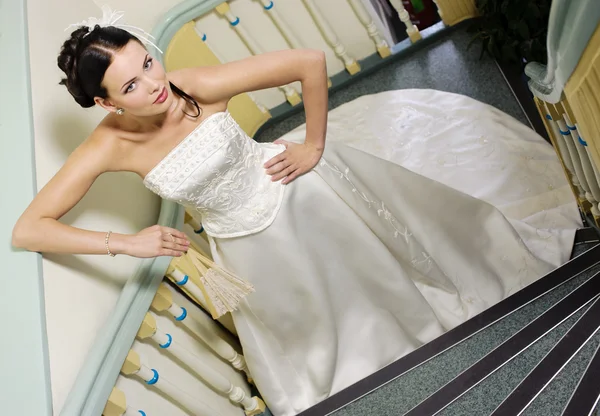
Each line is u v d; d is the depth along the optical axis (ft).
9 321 5.77
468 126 12.41
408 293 8.87
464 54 13.29
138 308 7.25
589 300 8.07
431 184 8.80
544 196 11.15
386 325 9.06
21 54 7.13
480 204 9.45
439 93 13.02
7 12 7.52
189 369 8.68
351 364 9.07
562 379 7.20
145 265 7.57
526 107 12.38
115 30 5.74
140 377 7.62
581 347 7.29
